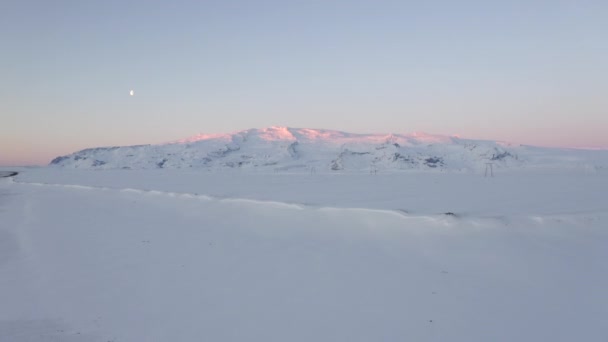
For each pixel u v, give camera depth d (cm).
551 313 1467
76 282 2091
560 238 2277
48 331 1515
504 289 1709
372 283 1858
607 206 2997
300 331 1422
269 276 2039
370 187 6512
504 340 1297
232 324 1504
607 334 1301
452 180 8212
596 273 1805
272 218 3597
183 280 2045
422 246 2381
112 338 1441
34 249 2908
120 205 5559
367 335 1373
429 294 1695
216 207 4500
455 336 1338
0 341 1434
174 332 1465
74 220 4262
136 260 2470
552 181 6969
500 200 3866
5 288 2050
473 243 2320
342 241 2659
